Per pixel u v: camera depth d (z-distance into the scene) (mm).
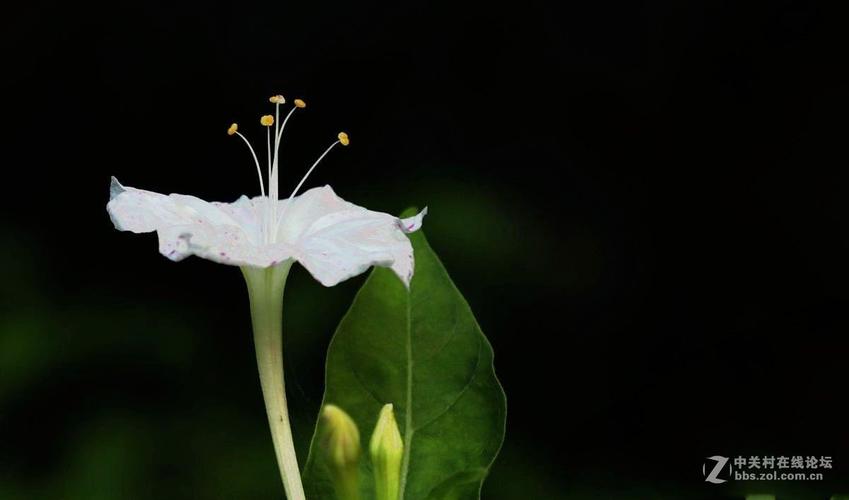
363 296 267
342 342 266
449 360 265
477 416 264
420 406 264
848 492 367
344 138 267
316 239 250
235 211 262
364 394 265
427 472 263
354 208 261
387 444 252
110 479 386
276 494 391
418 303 266
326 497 257
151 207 251
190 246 244
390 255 247
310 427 347
